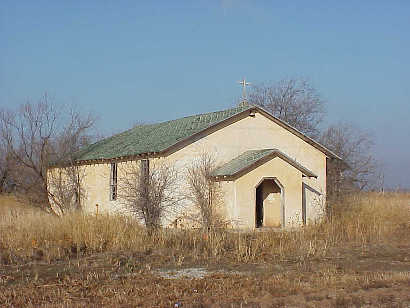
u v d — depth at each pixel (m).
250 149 27.66
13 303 12.38
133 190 25.16
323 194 29.47
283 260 18.19
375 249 20.30
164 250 19.61
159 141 27.39
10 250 18.88
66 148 35.91
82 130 37.72
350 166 38.66
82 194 32.75
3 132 37.75
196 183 25.67
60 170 34.09
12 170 38.31
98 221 21.53
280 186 26.08
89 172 32.19
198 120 29.23
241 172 25.16
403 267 16.84
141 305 12.06
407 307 11.30
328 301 12.02
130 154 27.27
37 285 14.48
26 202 36.00
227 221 24.95
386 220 26.70
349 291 12.98
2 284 14.66
